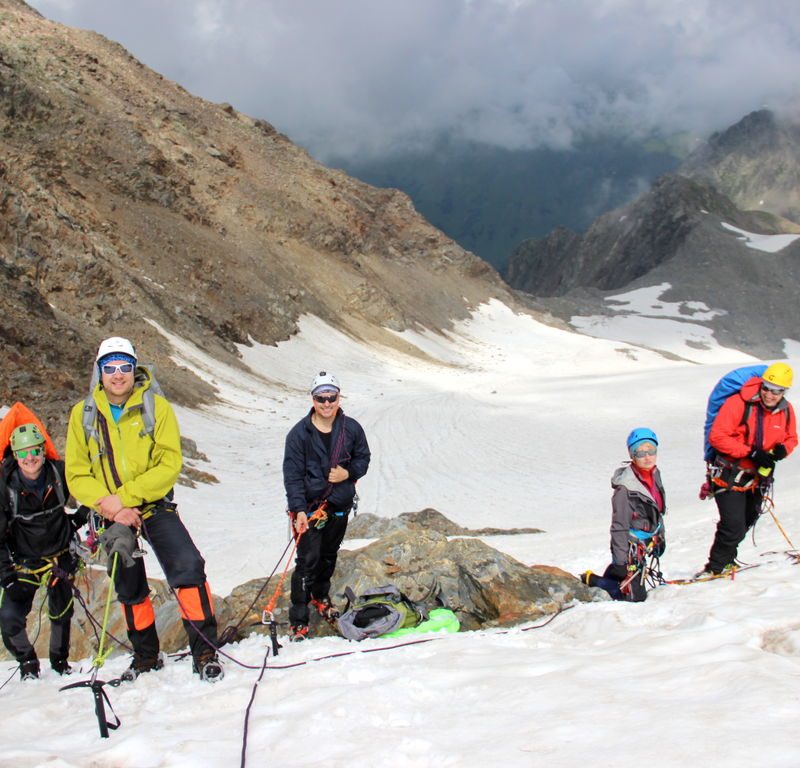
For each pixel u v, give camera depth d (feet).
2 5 313.32
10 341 102.42
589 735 10.98
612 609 19.81
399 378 243.19
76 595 20.90
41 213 163.73
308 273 300.20
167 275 216.33
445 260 404.16
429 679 14.90
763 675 12.35
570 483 101.14
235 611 26.43
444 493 94.07
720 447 25.08
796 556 26.53
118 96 305.32
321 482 22.16
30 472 19.45
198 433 121.39
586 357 343.26
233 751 12.51
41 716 16.21
